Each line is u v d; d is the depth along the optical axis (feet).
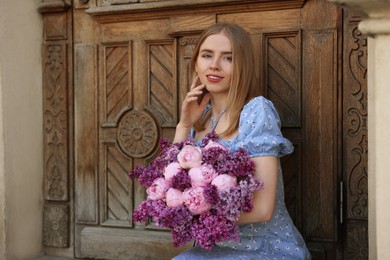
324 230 8.26
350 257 8.15
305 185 8.34
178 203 6.18
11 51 9.53
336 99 8.13
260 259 6.44
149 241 9.36
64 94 9.96
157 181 6.43
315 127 8.25
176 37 9.08
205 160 6.29
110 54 9.62
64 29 9.91
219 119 7.16
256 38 8.54
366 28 5.33
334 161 8.16
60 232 10.12
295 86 8.38
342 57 8.13
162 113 9.30
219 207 5.96
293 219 8.44
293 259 6.69
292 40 8.40
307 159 8.31
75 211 10.05
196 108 7.44
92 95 9.79
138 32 9.37
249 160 6.23
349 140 8.10
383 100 5.35
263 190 6.30
